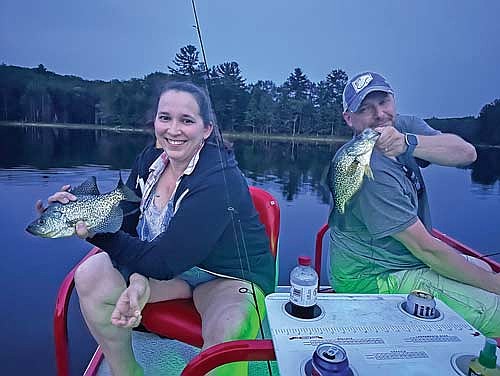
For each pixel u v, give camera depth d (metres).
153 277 1.33
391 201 1.18
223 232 1.36
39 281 1.90
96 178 1.34
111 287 1.35
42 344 1.80
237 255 1.39
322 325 0.99
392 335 0.96
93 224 1.24
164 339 1.75
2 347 1.79
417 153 1.13
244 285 1.35
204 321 1.30
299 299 1.03
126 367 1.47
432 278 1.23
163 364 1.63
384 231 1.20
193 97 1.28
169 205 1.37
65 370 1.39
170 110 1.31
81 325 1.59
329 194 1.27
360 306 1.08
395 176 1.15
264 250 1.45
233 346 0.93
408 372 0.84
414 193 1.19
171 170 1.39
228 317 1.22
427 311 1.04
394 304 1.10
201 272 1.42
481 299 1.19
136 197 1.34
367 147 1.14
